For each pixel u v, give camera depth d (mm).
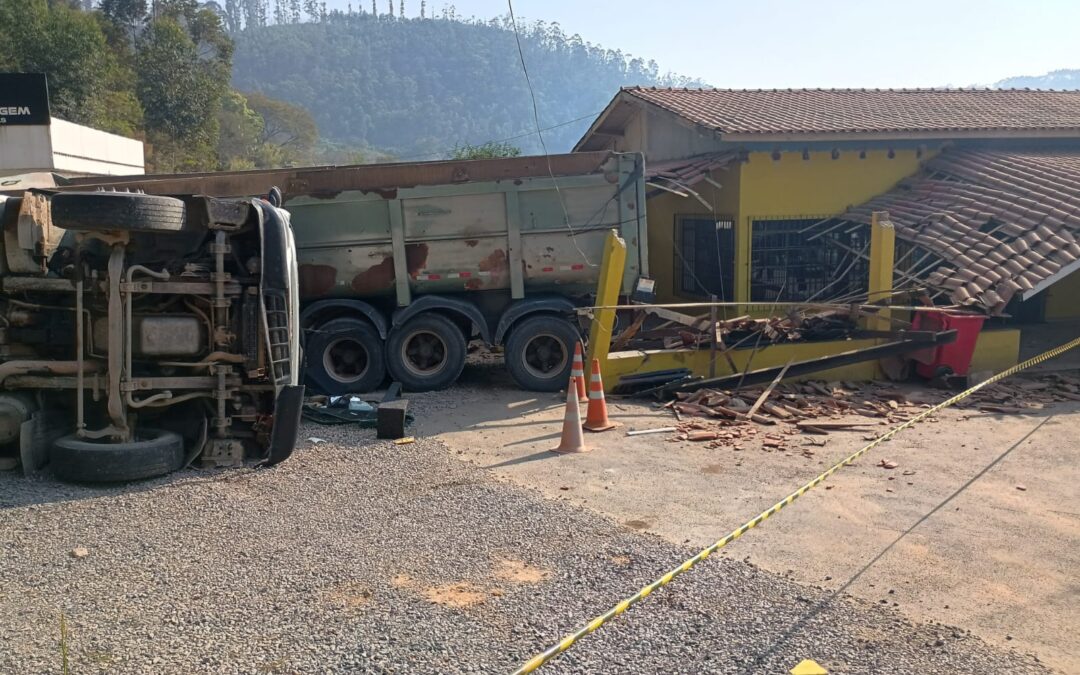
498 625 4840
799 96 19344
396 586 5383
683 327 12414
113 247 7520
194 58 56375
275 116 108188
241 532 6309
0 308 7738
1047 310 18516
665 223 18703
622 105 19828
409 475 7832
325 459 8328
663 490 7484
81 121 37062
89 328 7742
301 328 11688
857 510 6938
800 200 16141
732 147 15930
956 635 4785
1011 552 6055
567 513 6789
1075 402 11086
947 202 14859
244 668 4363
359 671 4344
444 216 11797
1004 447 8938
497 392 11898
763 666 4410
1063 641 4754
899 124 16328
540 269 11953
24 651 4500
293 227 11664
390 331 11836
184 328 7746
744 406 10625
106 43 50938
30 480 7422
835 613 5031
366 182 11695
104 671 4312
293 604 5113
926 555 5984
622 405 10984
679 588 5332
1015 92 21172
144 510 6754
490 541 6168
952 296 12336
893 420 10164
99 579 5453
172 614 4965
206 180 11727
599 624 4133
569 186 11820
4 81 18969
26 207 7496
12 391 7605
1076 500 7223
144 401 7641
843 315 12633
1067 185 14289
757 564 5777
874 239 12828
